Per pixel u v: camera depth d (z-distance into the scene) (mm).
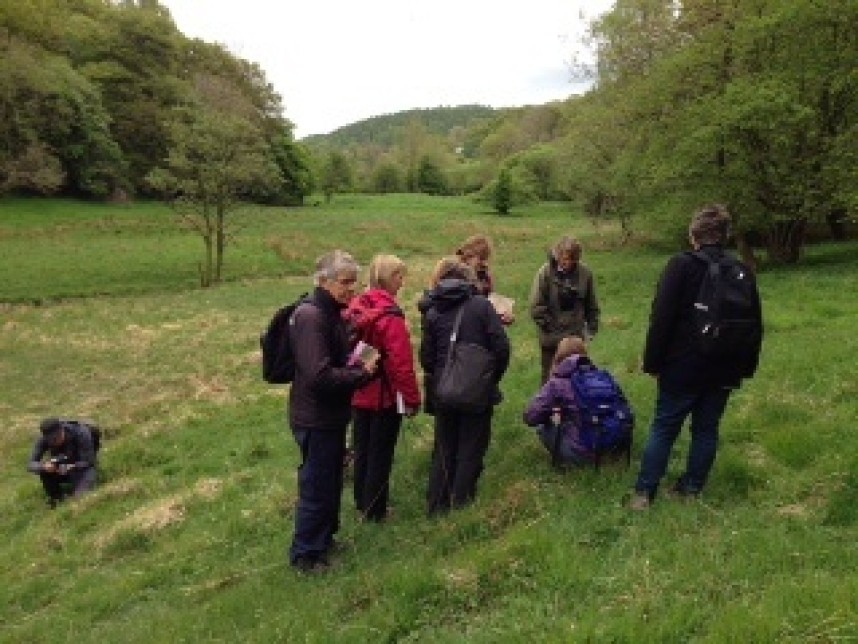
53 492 11359
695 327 5480
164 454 12258
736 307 5438
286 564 6555
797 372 9125
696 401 5805
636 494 5945
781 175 21734
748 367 5699
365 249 52656
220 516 8688
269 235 56125
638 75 28422
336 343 6074
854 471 5762
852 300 14727
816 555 4766
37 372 22406
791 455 6473
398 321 6531
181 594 6770
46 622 6957
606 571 5039
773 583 4426
